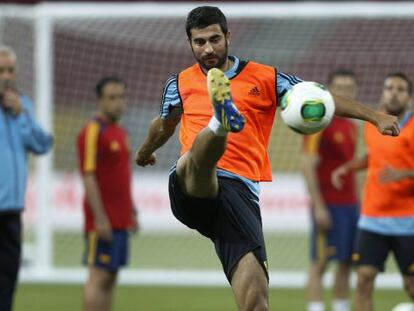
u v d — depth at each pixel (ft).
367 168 124.36
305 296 161.38
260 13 175.01
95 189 117.70
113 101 120.26
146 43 197.98
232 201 74.64
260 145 76.89
